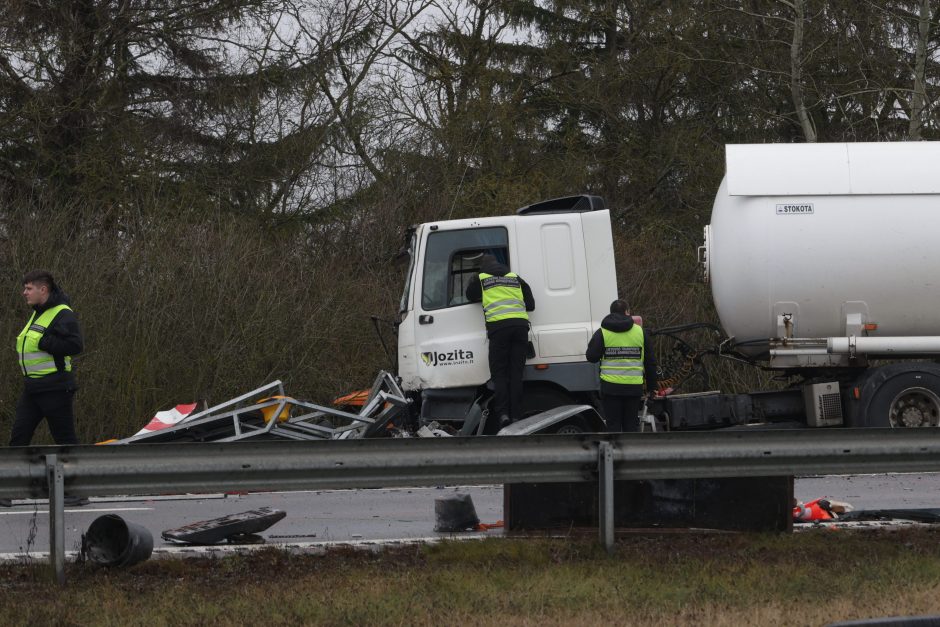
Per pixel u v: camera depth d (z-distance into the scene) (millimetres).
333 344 46562
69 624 13078
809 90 67000
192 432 31203
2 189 52531
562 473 17812
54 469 15742
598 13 75375
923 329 31906
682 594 14539
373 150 64750
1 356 40594
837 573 15867
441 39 73750
